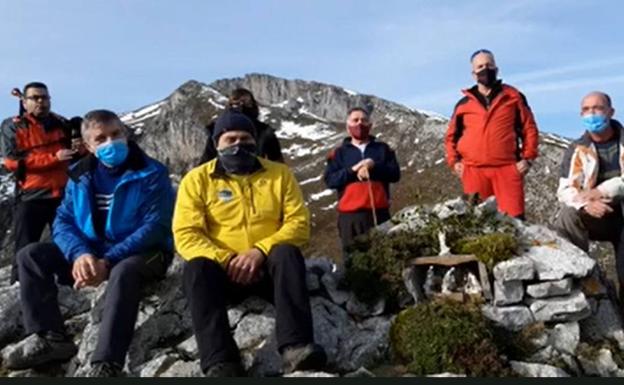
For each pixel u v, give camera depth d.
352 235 3.40
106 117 2.47
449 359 2.16
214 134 2.33
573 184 2.87
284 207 2.32
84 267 2.33
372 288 2.52
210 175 2.32
